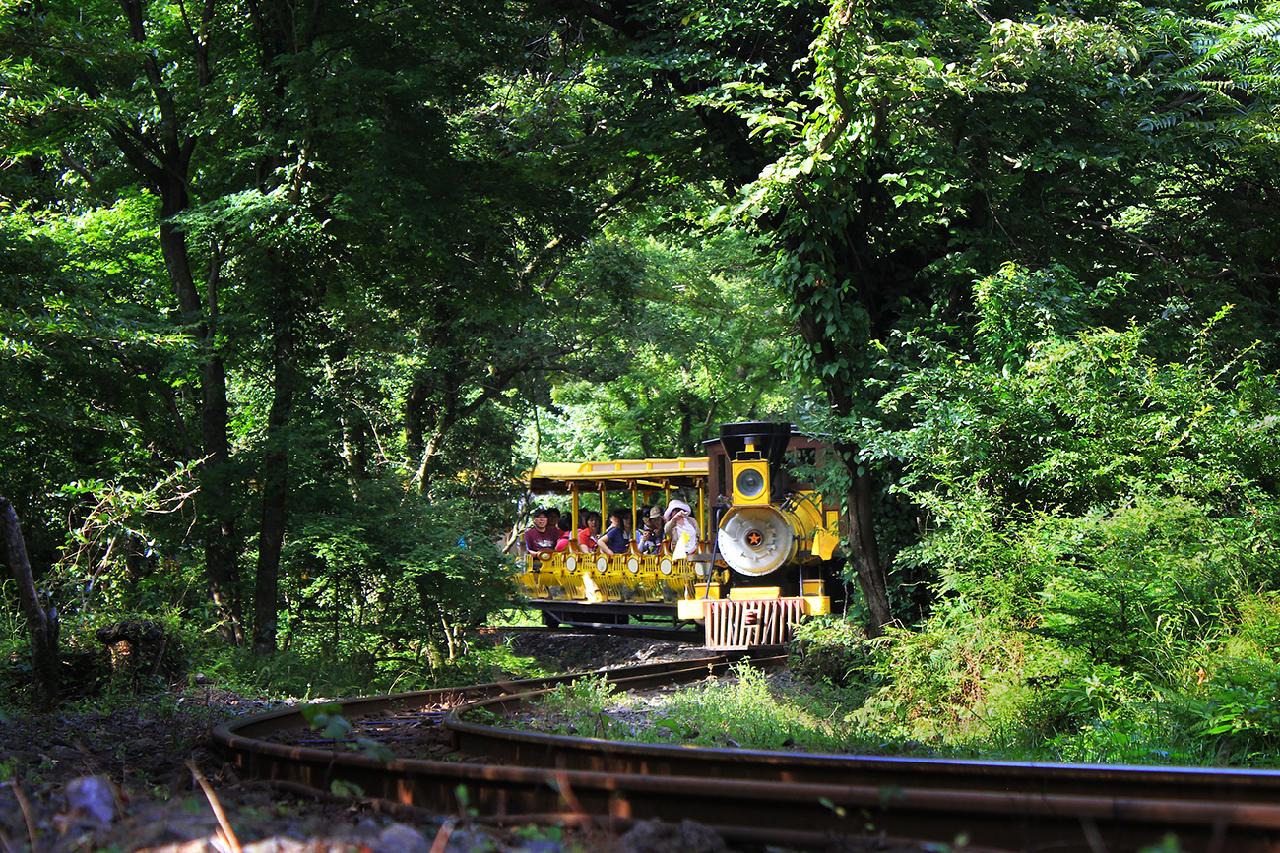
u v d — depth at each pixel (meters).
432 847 3.74
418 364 25.50
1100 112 16.81
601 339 29.61
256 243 16.77
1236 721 8.05
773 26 17.50
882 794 4.23
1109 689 9.77
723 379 37.03
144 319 16.61
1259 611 9.88
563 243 21.12
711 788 4.63
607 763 6.48
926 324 16.92
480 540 19.05
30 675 11.59
